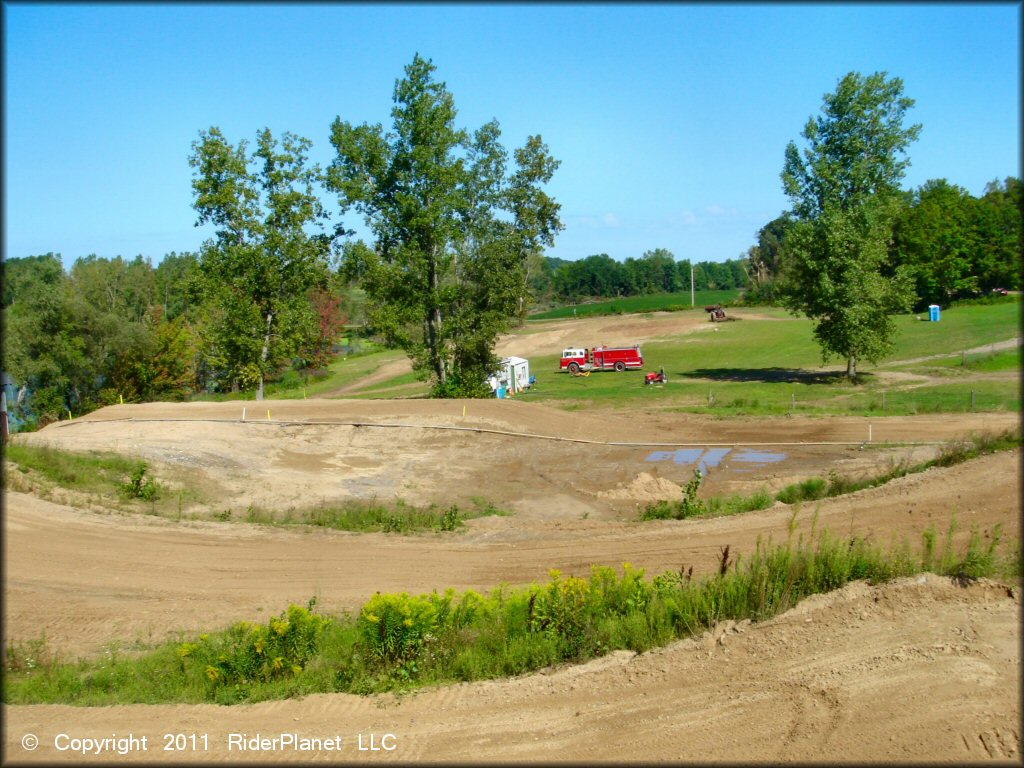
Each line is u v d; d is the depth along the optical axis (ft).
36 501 66.33
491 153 148.87
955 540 42.50
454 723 27.02
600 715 26.25
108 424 102.94
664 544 54.13
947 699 23.68
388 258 140.87
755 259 462.19
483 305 142.61
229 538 61.46
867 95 148.77
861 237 149.38
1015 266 148.66
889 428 99.50
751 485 77.82
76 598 49.06
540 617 35.04
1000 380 137.59
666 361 214.07
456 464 93.35
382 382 217.36
